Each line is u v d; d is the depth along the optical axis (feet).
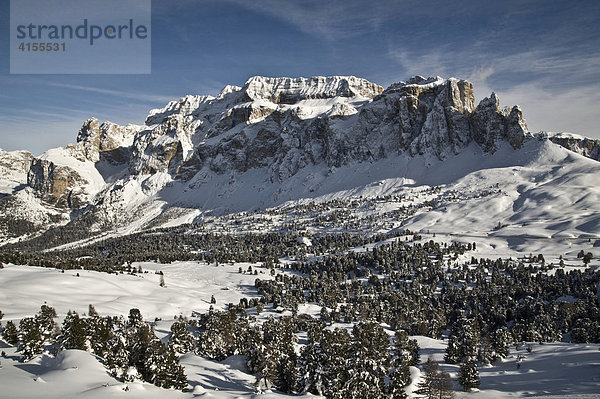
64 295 638.53
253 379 318.45
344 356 271.90
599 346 411.13
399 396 270.87
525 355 426.51
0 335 355.97
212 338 403.34
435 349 480.23
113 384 220.84
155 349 259.80
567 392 279.08
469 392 324.39
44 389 205.36
